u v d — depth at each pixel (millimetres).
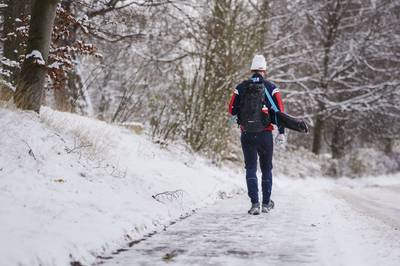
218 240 7129
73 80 19391
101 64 24219
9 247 5160
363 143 49938
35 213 6543
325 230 8148
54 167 8602
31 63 10508
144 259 5898
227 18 21906
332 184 34656
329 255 6309
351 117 43750
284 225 8570
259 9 26422
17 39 13750
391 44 43219
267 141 10156
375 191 21688
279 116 10148
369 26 43000
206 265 5699
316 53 40594
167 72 26172
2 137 8469
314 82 41188
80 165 9391
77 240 5992
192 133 19953
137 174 10977
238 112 10469
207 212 10047
